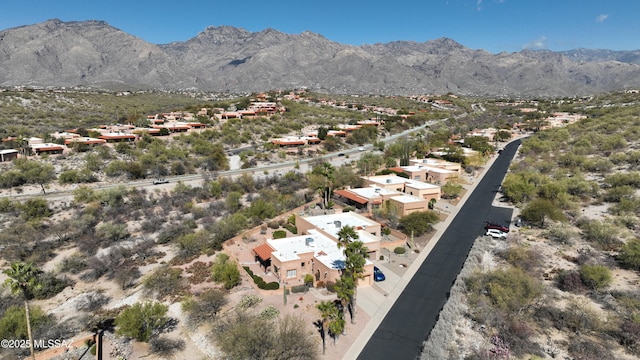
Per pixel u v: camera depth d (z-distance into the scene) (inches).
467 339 1368.1
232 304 1646.2
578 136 5167.3
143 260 2165.4
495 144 5718.5
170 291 1785.2
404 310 1589.6
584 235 2266.2
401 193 2947.8
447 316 1483.8
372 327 1470.2
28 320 1306.6
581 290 1651.1
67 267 2057.1
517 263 1904.5
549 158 4237.2
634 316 1418.6
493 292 1560.0
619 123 5319.9
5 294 1775.3
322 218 2415.1
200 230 2551.7
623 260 1897.1
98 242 2386.8
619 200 2741.1
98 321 1587.1
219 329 1462.8
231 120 6161.4
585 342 1323.8
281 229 2578.7
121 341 1450.5
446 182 3469.5
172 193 3309.5
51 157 3882.9
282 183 3661.4
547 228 2413.9
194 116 6697.8
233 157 4606.3
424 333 1433.3
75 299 1786.4
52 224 2620.6
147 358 1349.7
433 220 2497.5
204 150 4547.2
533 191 2987.2
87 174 3521.2
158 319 1497.3
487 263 1964.8
